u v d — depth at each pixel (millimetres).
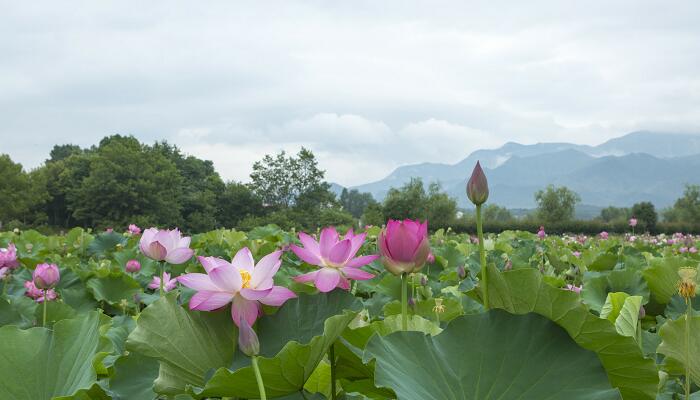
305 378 1446
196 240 8812
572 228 67562
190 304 1557
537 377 1351
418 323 1874
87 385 1695
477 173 1597
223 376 1356
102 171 61344
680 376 2227
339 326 1422
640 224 66938
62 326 1877
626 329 2029
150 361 2062
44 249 7664
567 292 1419
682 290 1812
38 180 66125
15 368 1734
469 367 1389
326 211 76688
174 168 67688
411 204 75750
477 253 6391
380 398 1763
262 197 78000
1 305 3240
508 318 1445
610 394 1275
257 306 1576
